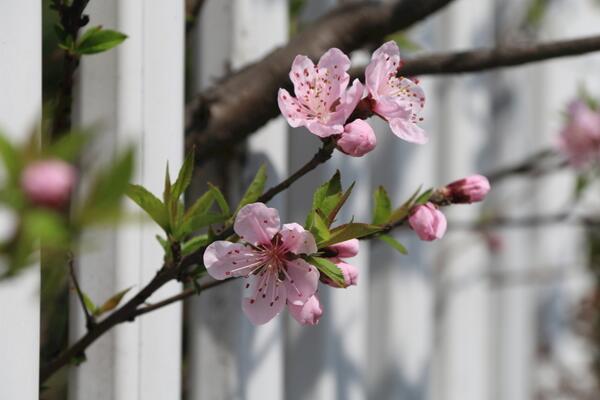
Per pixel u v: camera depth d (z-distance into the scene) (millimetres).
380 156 971
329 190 602
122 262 691
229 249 596
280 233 592
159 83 701
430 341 1047
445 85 1088
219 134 742
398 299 980
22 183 471
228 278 606
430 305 1031
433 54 770
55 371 650
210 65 780
